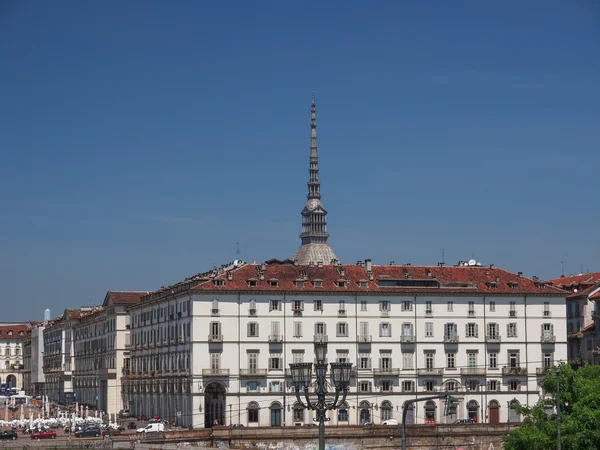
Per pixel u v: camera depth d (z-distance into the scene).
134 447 170.00
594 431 140.75
